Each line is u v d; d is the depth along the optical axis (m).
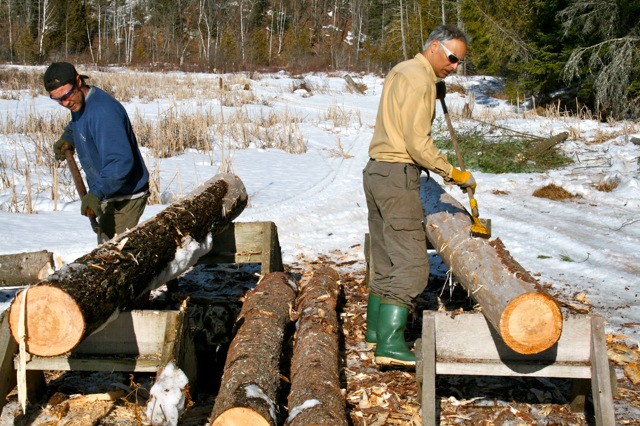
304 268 6.58
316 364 3.52
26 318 2.91
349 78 32.56
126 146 4.37
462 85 30.02
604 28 19.84
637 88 19.09
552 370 3.23
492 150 12.84
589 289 5.92
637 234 7.87
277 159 13.80
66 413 3.62
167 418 3.17
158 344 3.38
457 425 3.55
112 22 66.19
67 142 4.88
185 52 56.19
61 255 6.43
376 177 3.99
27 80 26.27
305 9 69.75
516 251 7.11
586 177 11.41
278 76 40.44
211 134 15.91
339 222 8.52
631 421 3.58
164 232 3.96
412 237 3.96
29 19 56.19
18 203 9.12
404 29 42.19
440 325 3.30
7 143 13.48
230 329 4.07
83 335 2.95
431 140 3.78
